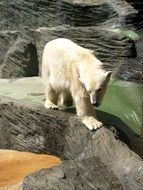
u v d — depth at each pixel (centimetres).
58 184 620
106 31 1180
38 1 1388
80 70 694
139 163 654
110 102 941
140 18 1352
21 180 713
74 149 768
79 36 1172
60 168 654
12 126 860
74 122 766
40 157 808
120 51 1155
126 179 641
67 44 750
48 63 768
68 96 787
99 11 1348
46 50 777
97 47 1163
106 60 1159
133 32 1289
